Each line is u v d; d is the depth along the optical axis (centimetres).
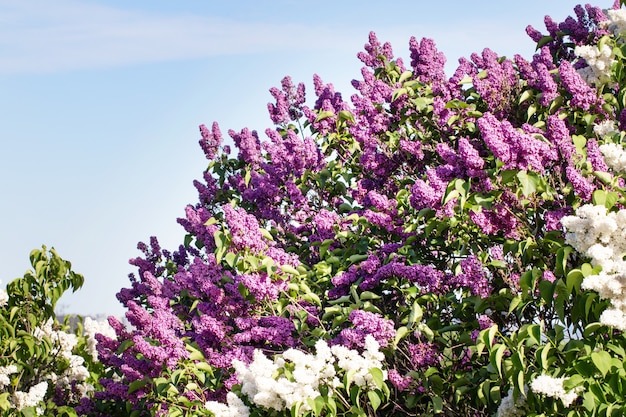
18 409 759
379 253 669
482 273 522
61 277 846
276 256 621
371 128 764
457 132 731
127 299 948
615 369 394
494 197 507
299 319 632
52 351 903
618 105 639
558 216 503
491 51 806
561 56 854
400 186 746
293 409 467
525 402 458
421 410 579
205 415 594
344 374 503
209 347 655
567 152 525
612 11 695
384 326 537
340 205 774
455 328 559
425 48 834
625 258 423
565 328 462
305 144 803
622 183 514
